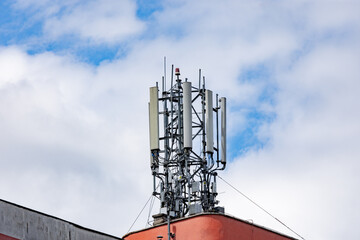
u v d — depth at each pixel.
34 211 51.44
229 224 63.09
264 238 65.00
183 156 67.44
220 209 67.00
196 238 62.34
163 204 66.62
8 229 49.38
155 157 67.69
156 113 68.25
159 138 68.19
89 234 55.34
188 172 67.19
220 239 62.34
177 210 66.44
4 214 49.34
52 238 52.25
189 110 67.31
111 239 57.12
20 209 50.50
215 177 68.38
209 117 68.38
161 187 67.25
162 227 63.53
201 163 67.56
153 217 65.44
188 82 67.62
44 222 51.97
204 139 68.31
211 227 62.44
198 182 66.75
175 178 67.25
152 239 63.53
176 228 63.16
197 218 62.78
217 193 67.94
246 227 64.12
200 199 67.12
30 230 50.84
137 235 64.19
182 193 67.25
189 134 66.94
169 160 67.88
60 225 53.12
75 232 54.19
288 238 67.06
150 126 68.25
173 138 68.38
